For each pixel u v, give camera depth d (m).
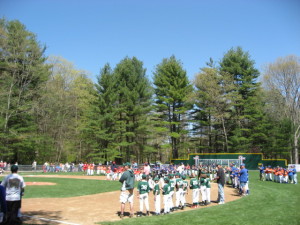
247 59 55.94
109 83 49.66
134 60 56.78
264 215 11.09
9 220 8.78
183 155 61.38
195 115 56.22
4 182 8.89
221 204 14.17
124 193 11.23
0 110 41.47
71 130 55.78
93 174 39.75
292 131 48.16
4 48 43.19
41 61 47.28
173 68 53.56
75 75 57.94
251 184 24.09
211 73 52.03
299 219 10.34
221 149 58.72
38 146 46.91
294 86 49.34
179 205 14.06
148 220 10.38
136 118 53.31
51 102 50.09
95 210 12.57
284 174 25.61
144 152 54.34
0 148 41.44
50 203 14.22
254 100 52.47
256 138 52.53
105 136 48.00
